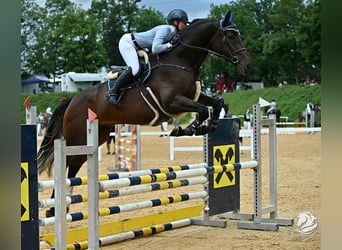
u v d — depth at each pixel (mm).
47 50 50812
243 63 6719
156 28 6750
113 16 63688
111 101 6641
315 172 12266
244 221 7008
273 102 29234
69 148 4137
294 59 44469
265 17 56406
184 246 5609
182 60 6676
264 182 10812
